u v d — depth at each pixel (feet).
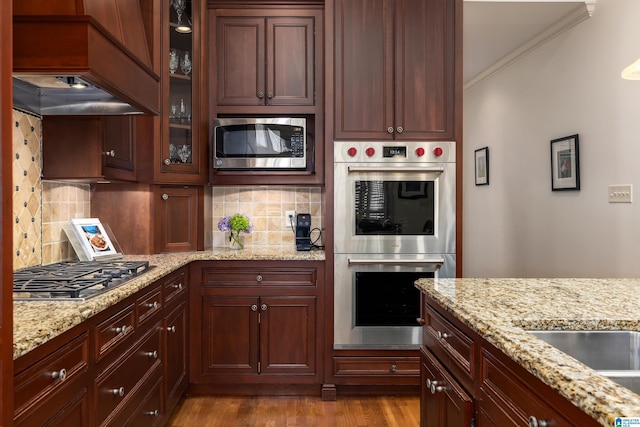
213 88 9.71
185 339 8.75
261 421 8.16
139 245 8.93
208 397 9.18
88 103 6.81
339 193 9.12
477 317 3.91
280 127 9.46
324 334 9.13
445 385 4.74
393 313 9.12
